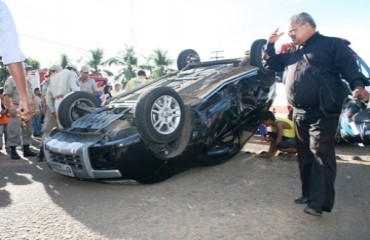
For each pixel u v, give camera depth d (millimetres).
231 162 5957
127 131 4512
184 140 4629
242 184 4688
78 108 5645
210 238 3047
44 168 5914
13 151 6766
